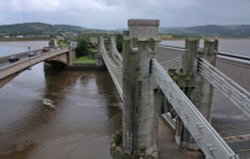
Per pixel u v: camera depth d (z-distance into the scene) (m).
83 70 115.19
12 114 53.62
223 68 35.91
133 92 29.64
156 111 31.20
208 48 30.86
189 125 21.69
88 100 64.06
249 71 30.73
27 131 44.97
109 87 79.19
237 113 41.72
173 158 30.77
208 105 32.69
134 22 34.41
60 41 195.62
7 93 71.25
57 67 118.19
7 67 50.59
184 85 31.52
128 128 31.16
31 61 69.38
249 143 31.03
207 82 31.70
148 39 28.08
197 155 31.33
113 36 116.50
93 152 37.41
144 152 30.73
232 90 24.95
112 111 55.44
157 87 29.81
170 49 44.47
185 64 31.61
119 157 31.75
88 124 47.94
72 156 36.41
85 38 159.50
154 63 28.05
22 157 36.41
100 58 114.56
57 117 51.78
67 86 80.88
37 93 71.56
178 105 23.22
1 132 44.47
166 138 35.78
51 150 38.28
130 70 29.19
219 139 18.38
